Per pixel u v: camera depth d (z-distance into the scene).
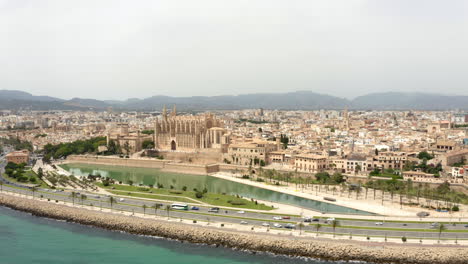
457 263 178.50
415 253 182.00
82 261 196.75
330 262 187.38
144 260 195.88
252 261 190.88
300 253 194.12
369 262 184.62
